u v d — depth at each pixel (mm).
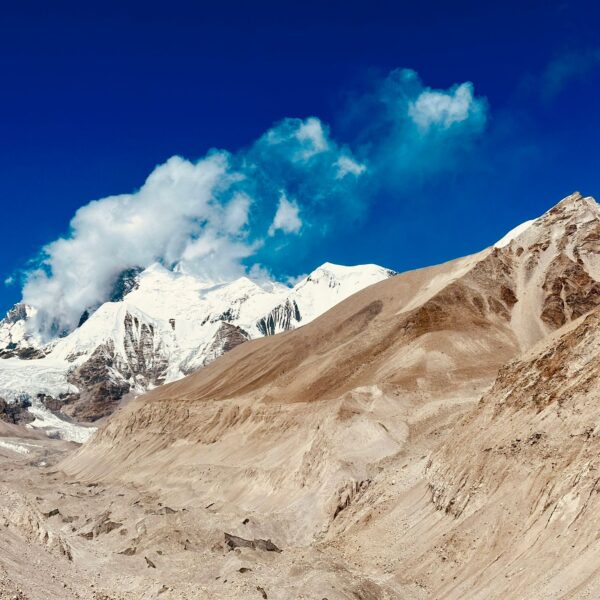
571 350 67750
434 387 119062
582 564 47312
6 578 45000
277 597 58562
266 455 123188
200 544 79625
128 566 68250
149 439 175000
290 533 85375
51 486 148625
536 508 55812
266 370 175250
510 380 72438
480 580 53750
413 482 78375
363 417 104562
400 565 63031
